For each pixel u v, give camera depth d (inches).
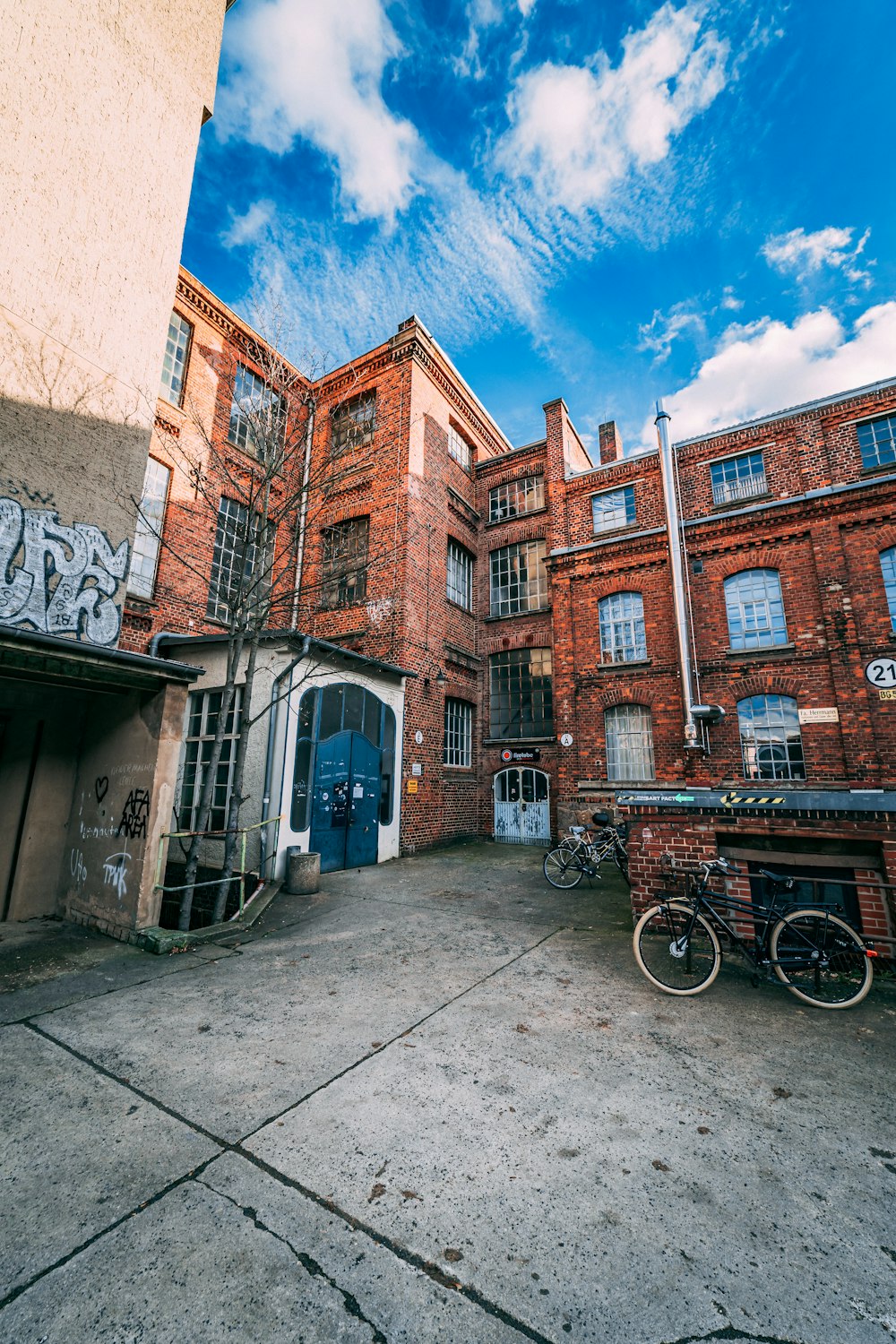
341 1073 131.3
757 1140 109.1
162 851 237.0
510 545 649.0
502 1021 160.2
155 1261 79.6
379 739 439.2
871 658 420.8
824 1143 108.3
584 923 264.2
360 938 237.6
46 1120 112.7
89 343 273.7
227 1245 82.4
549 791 558.3
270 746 342.3
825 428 471.5
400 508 523.5
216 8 363.6
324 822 373.7
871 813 202.2
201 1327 70.2
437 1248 82.1
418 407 558.3
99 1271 77.7
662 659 509.4
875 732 412.2
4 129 249.6
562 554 576.7
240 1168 99.0
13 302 246.1
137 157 305.1
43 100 264.8
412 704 491.2
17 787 267.4
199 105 346.3
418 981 189.8
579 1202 91.8
